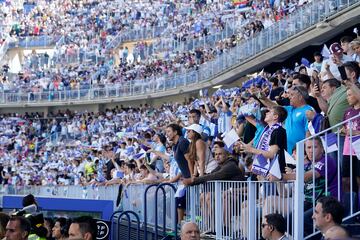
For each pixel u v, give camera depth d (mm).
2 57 76062
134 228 22484
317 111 16969
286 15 38312
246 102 24359
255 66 41500
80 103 63188
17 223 14383
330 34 33531
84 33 73438
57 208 31812
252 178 16281
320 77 18219
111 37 70812
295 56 38594
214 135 25125
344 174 12859
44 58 70500
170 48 59031
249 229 14133
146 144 23922
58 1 79125
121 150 31312
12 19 79750
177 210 18016
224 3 58062
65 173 45188
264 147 14750
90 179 36031
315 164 12977
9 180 49250
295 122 15344
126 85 60062
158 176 21812
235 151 19422
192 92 53094
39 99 64875
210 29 54719
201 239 16000
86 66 67750
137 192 22312
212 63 48062
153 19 68188
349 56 18391
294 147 15281
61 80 65688
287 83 20656
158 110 53969
